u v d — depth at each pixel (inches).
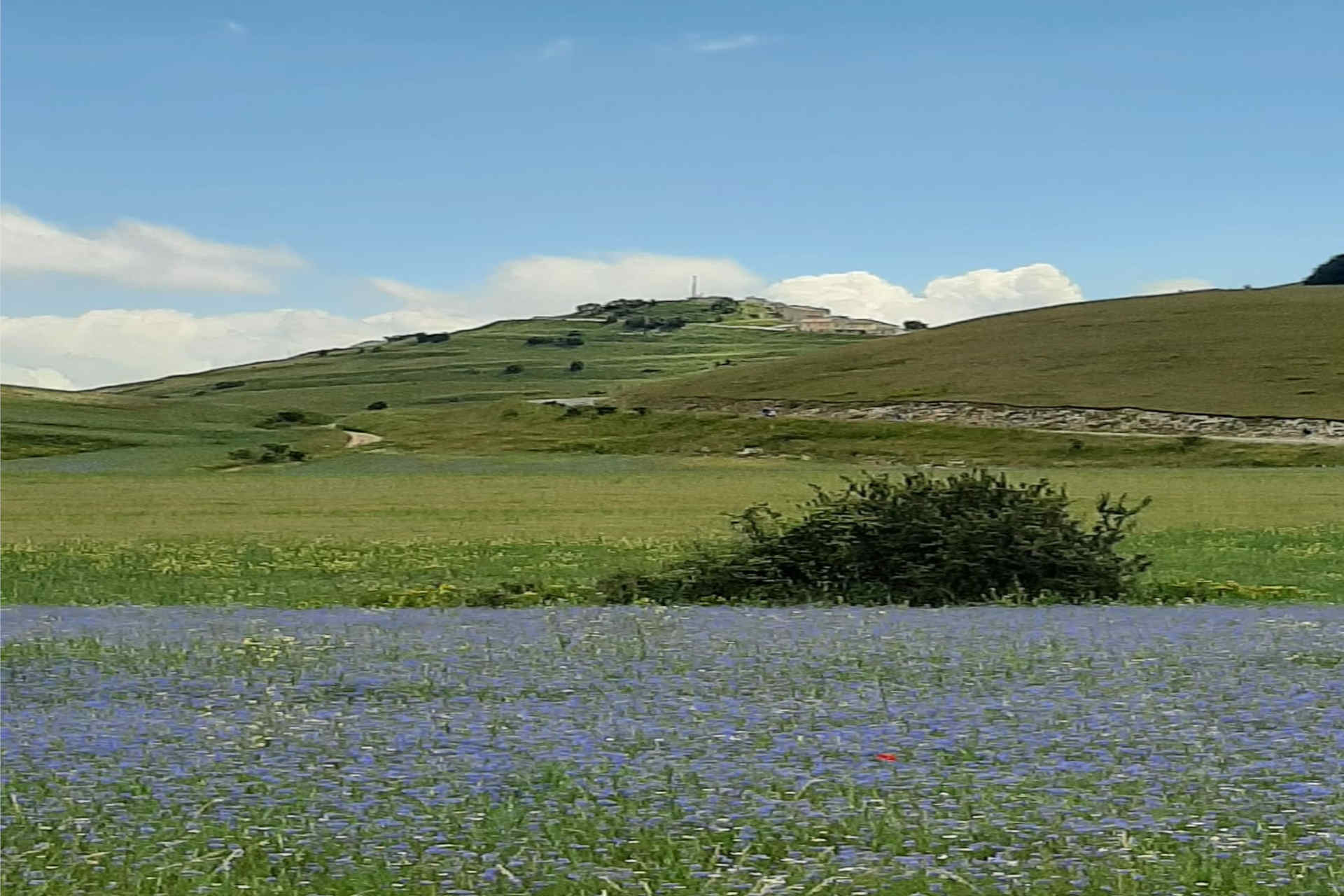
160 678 682.2
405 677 677.3
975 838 389.7
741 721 551.8
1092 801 422.3
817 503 1095.0
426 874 366.3
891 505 1053.8
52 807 432.5
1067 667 682.8
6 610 1032.2
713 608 997.8
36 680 677.3
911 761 478.6
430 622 924.0
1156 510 2231.8
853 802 423.8
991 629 845.8
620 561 1402.6
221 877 367.6
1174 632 823.1
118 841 398.3
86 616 979.9
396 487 2984.7
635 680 660.1
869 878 357.1
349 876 365.4
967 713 558.9
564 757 489.7
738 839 389.7
